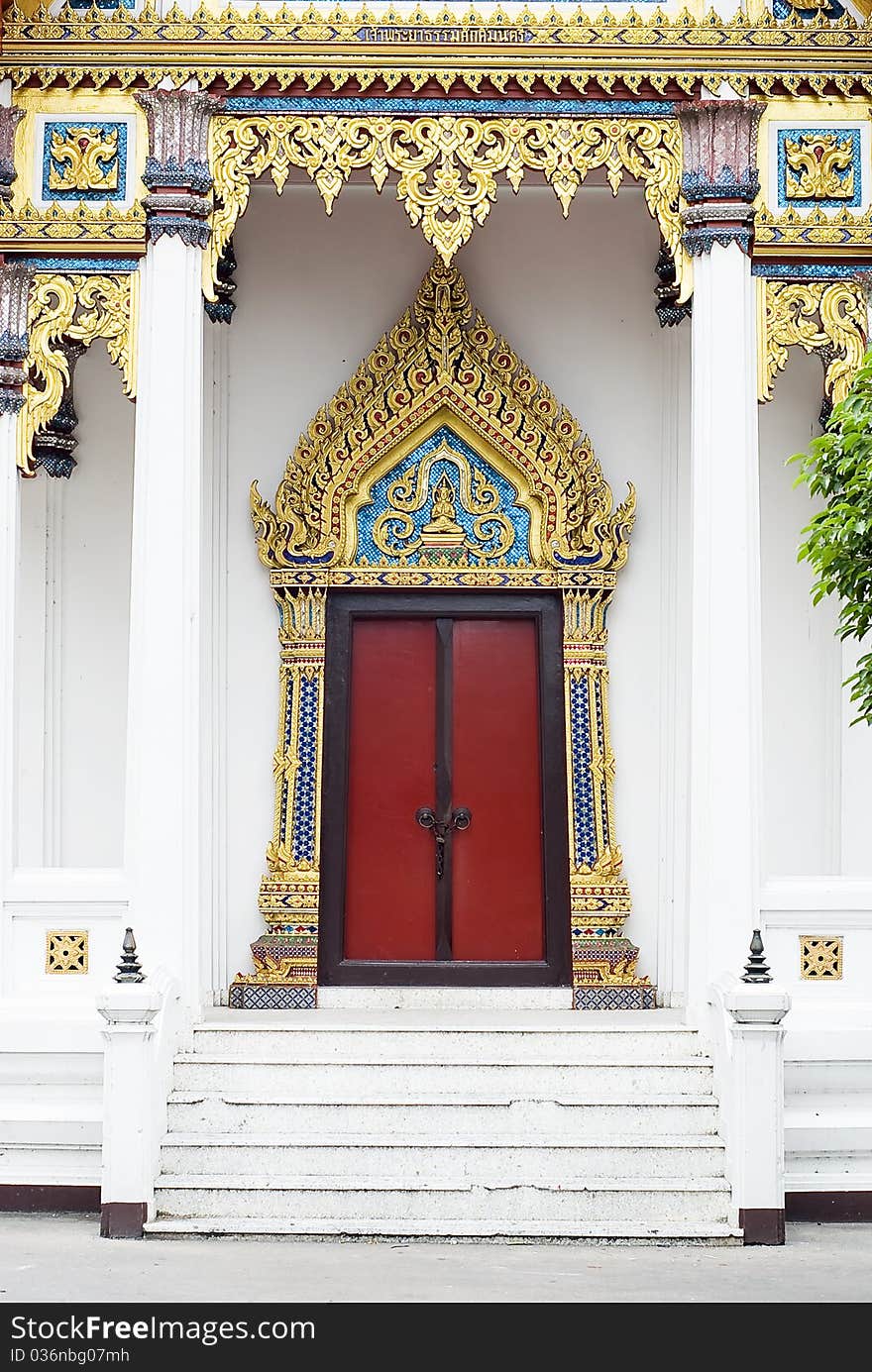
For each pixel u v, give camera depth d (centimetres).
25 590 1273
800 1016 1023
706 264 1071
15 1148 1015
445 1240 929
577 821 1252
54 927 1045
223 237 1072
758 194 1078
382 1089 1013
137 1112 941
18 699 1266
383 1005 1232
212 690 1263
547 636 1277
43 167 1077
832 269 1078
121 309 1067
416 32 1073
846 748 1226
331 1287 807
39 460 1271
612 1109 991
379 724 1273
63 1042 1015
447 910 1254
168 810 1032
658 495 1285
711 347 1064
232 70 1073
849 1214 1005
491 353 1265
